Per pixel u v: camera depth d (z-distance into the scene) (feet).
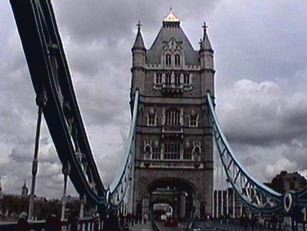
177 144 305.32
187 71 322.34
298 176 278.67
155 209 501.56
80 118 95.66
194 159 301.02
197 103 314.76
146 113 312.09
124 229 101.40
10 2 52.54
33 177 57.62
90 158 112.68
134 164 297.53
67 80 79.25
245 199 211.00
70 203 106.83
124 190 235.81
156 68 322.75
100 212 126.93
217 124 292.61
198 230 151.74
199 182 296.30
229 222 168.35
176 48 328.49
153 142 304.91
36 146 59.52
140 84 317.01
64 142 80.64
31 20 55.11
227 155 271.08
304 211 95.14
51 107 70.59
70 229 77.77
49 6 63.21
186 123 311.06
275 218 134.72
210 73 320.09
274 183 279.90
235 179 241.76
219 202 283.79
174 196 413.59
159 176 296.92
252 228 132.16
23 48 59.98
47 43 66.95
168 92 314.76
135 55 321.93
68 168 86.43
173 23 346.54
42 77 63.00
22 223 44.04
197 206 292.20
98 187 125.70
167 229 176.86
